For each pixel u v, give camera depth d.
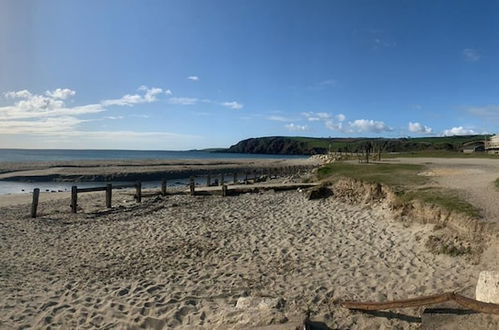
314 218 16.94
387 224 14.49
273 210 19.48
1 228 17.55
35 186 42.97
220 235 15.09
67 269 11.48
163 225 17.27
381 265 10.69
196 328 7.39
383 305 7.02
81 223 18.75
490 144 62.81
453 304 6.57
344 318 7.38
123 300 8.89
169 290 9.48
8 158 114.38
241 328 6.95
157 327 7.64
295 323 6.85
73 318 8.02
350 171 25.31
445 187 15.64
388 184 17.91
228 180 50.56
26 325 7.75
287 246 13.16
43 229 17.38
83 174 50.12
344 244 12.98
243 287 9.52
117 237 15.51
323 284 9.48
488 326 5.81
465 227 10.86
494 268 8.94
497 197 13.17
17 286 9.95
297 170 58.91
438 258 10.51
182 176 56.97
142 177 52.03
